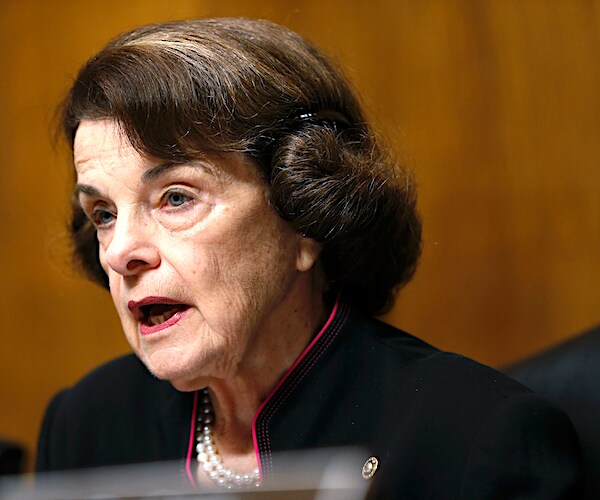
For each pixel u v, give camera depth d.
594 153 7.54
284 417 4.16
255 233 3.92
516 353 7.71
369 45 8.00
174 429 4.57
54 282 8.92
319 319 4.35
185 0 8.41
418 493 3.77
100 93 3.87
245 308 3.91
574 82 7.57
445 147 7.86
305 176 3.93
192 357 3.89
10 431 9.01
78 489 2.56
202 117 3.80
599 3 7.47
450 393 3.91
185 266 3.83
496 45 7.75
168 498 2.42
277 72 4.03
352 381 4.18
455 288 7.83
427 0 7.91
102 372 5.18
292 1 8.13
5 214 9.01
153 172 3.82
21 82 8.92
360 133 4.35
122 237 3.83
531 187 7.68
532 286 7.69
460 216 7.83
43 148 8.91
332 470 2.31
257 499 2.29
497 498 3.59
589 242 7.55
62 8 8.79
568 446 3.70
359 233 4.20
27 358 9.01
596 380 4.51
